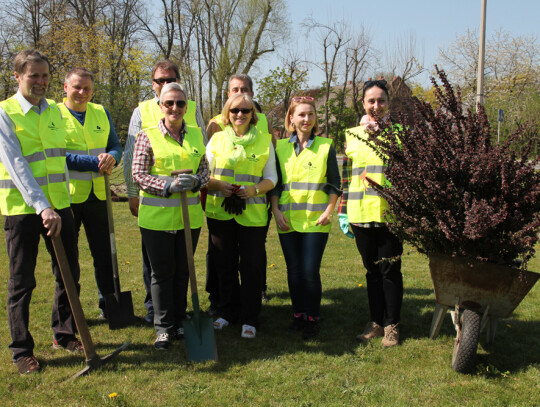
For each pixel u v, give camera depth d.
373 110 3.91
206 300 5.07
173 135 3.86
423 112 3.64
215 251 4.27
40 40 25.28
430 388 3.21
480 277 3.37
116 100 21.27
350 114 30.75
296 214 4.14
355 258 7.07
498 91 29.22
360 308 4.88
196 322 3.67
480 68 14.58
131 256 7.03
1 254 6.89
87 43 24.50
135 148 3.85
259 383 3.27
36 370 3.36
